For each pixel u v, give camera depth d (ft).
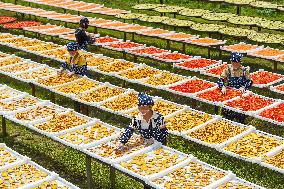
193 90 39.78
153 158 26.18
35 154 34.37
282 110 34.91
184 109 35.42
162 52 55.16
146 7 80.07
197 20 79.97
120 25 68.64
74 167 32.27
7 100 37.09
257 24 64.75
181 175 24.57
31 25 70.38
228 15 72.18
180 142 35.73
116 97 38.04
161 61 52.70
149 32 63.82
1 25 75.25
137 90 47.85
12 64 48.01
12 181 24.63
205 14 73.00
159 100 37.96
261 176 31.07
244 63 57.52
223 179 24.06
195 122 32.99
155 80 43.57
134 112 34.88
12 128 39.17
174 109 35.65
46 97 45.60
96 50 63.72
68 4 84.58
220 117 33.50
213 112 41.86
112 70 47.01
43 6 94.48
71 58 43.70
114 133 30.37
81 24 54.85
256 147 28.73
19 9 81.10
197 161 26.20
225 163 32.63
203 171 25.12
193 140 29.96
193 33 71.00
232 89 38.99
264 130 38.29
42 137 37.45
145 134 27.48
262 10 82.02
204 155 33.71
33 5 95.50
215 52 62.13
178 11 75.92
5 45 60.29
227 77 38.88
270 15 79.77
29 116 33.47
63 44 66.08
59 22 81.51
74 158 33.53
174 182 23.79
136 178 24.36
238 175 31.01
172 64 51.42
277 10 75.61
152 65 56.24
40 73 45.14
